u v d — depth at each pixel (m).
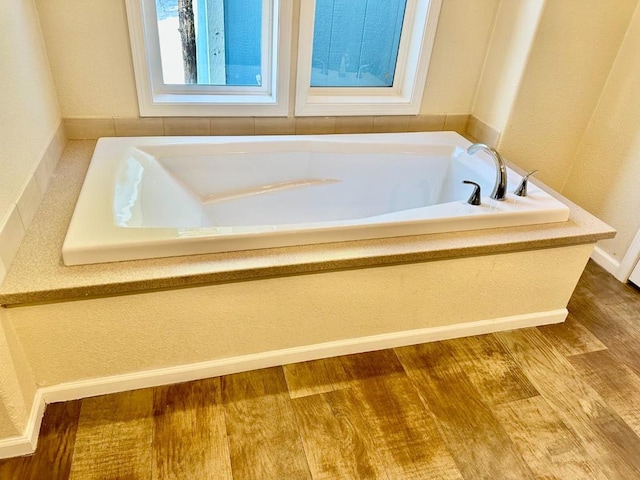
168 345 1.42
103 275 1.21
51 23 1.65
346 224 1.45
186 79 2.00
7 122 1.27
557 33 1.91
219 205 1.91
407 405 1.52
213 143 1.84
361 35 2.09
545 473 1.35
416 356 1.72
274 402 1.49
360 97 2.21
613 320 1.99
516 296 1.78
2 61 1.27
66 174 1.64
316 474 1.30
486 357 1.74
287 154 1.95
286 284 1.41
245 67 2.04
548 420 1.52
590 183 2.31
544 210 1.65
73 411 1.40
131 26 1.72
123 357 1.40
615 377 1.70
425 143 2.09
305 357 1.64
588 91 2.14
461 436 1.44
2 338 1.14
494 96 2.16
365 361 1.68
